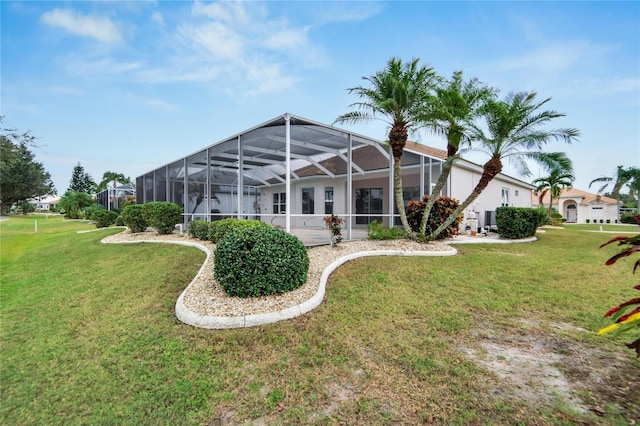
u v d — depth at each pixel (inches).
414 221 411.2
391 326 158.6
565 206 1389.0
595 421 90.8
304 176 663.8
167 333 157.2
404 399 103.5
